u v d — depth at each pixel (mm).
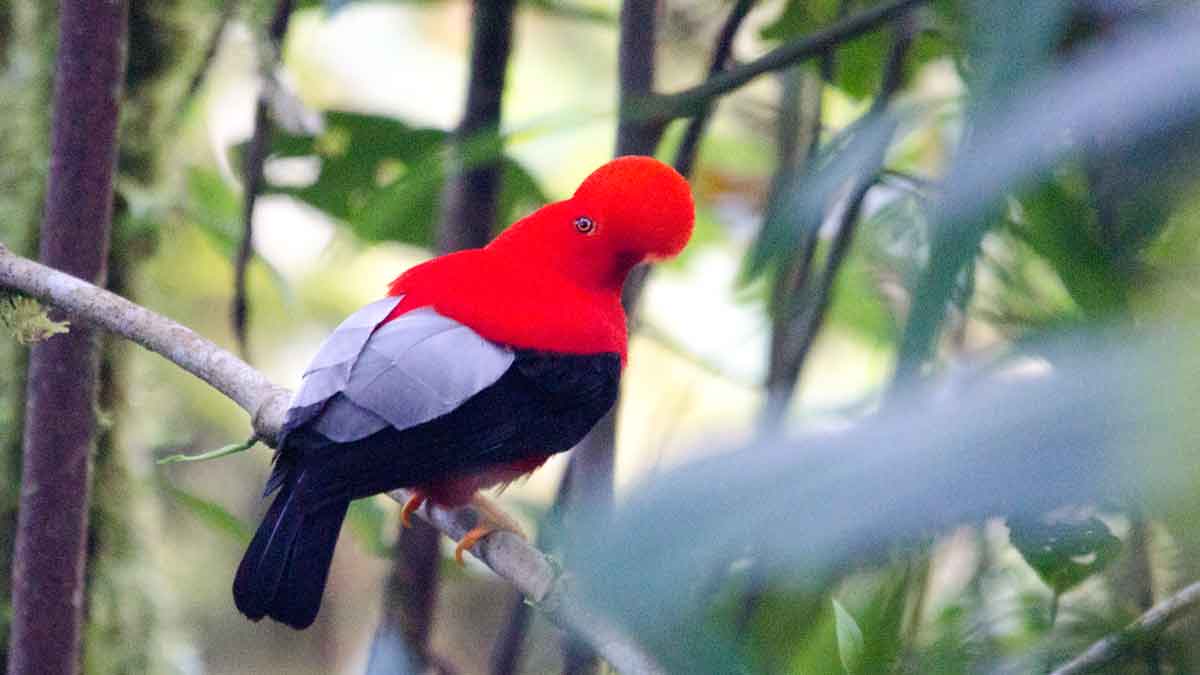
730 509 5039
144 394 8180
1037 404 4754
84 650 8133
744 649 6012
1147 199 7062
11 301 7934
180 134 8180
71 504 7957
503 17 8094
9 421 8094
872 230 7891
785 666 7703
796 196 7770
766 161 8422
